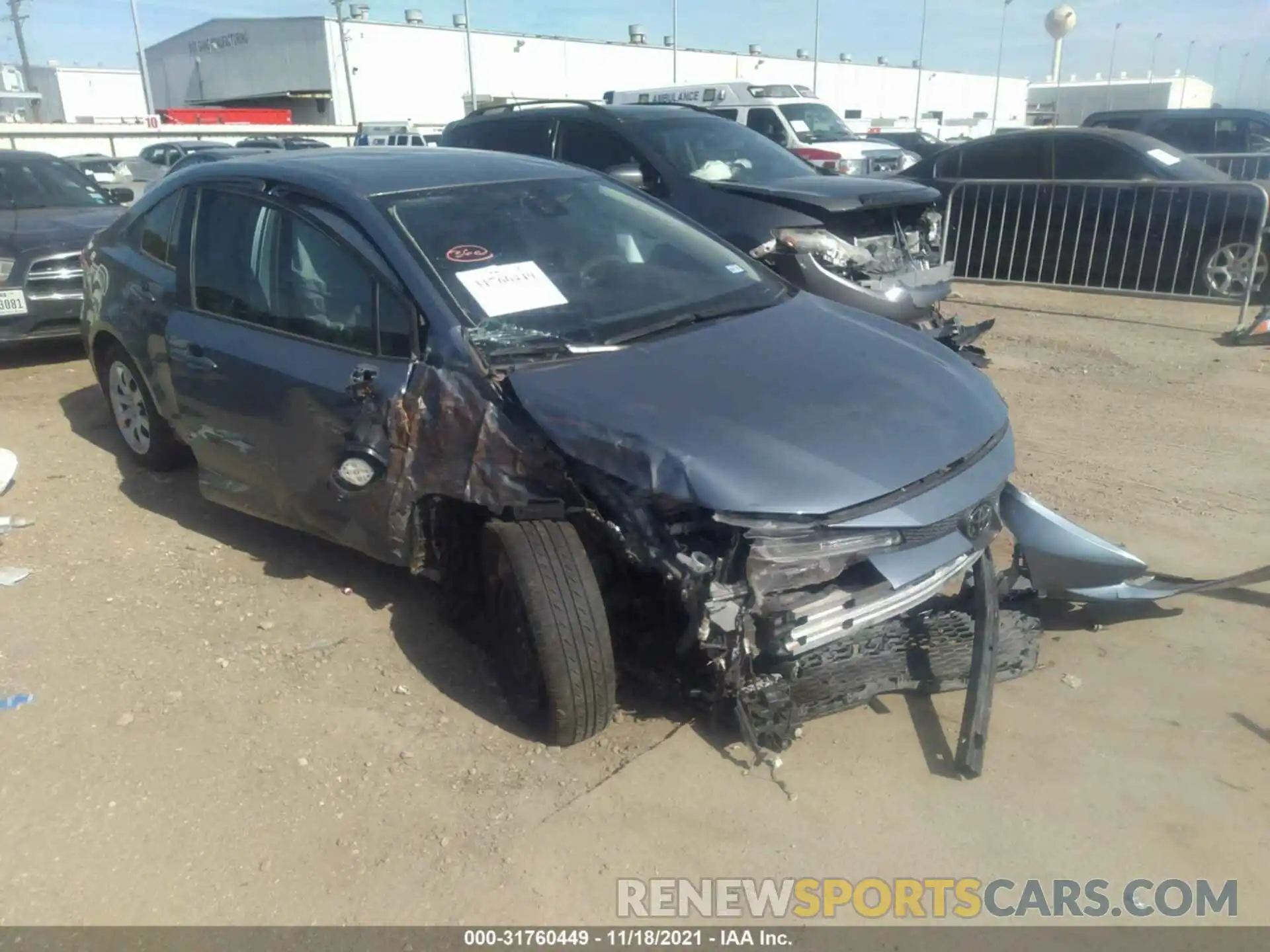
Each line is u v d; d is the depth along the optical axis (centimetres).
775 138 1912
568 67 5066
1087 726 345
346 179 414
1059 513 507
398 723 355
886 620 319
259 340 420
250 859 297
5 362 823
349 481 362
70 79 6053
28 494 551
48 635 411
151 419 549
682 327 380
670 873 290
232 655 396
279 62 4884
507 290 373
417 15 4962
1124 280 1017
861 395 332
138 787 326
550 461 321
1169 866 288
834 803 313
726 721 338
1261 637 395
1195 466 566
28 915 280
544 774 329
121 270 528
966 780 321
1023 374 759
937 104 6406
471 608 405
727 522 286
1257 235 848
